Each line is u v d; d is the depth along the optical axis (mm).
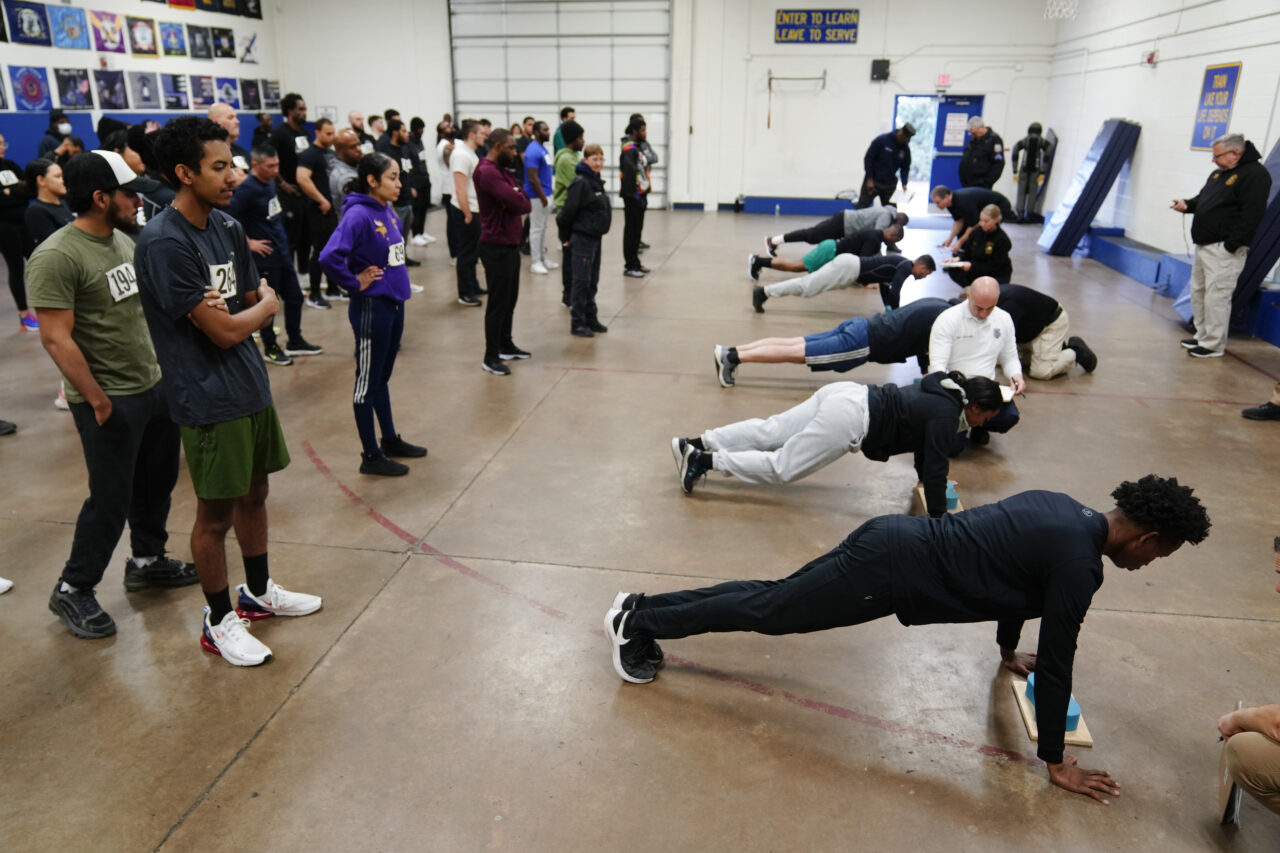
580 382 5891
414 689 2727
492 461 4566
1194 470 4562
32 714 2584
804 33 14711
